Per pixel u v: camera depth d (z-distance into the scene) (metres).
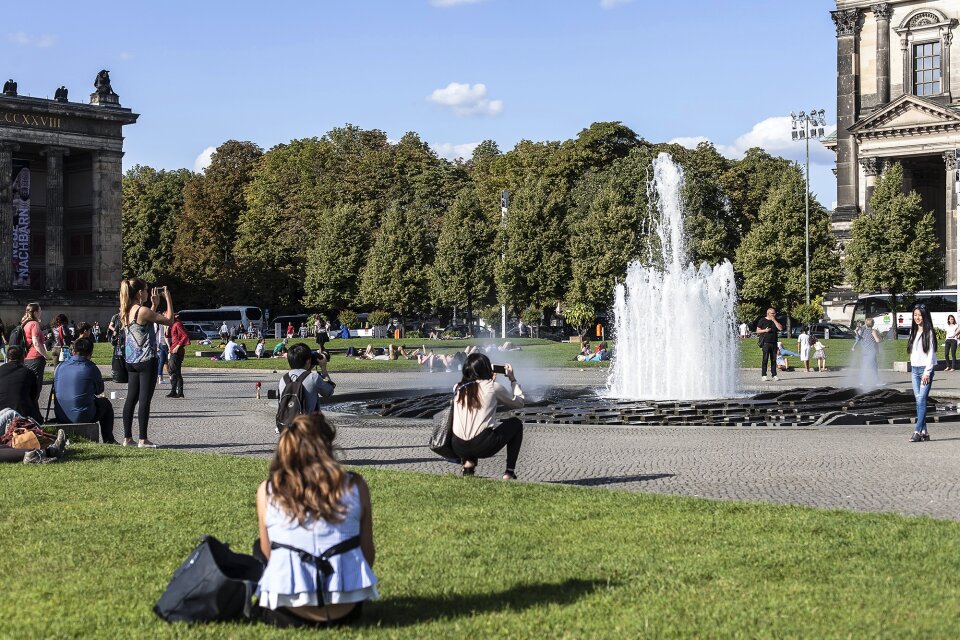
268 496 9.43
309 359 18.81
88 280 136.88
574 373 59.62
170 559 12.32
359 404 39.19
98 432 24.45
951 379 49.41
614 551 12.55
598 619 9.80
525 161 143.25
